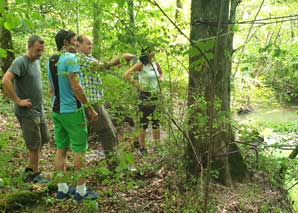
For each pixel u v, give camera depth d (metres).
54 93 4.63
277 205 4.98
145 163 4.69
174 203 4.30
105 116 5.08
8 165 5.00
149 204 4.40
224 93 4.66
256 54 4.16
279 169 5.39
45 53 10.78
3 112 8.89
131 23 3.76
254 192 4.99
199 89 4.29
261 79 4.77
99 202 4.47
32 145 5.11
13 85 4.95
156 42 3.53
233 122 4.72
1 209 4.34
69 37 4.52
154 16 4.22
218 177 4.98
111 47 3.73
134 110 3.97
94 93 4.56
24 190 4.76
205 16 4.20
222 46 4.41
